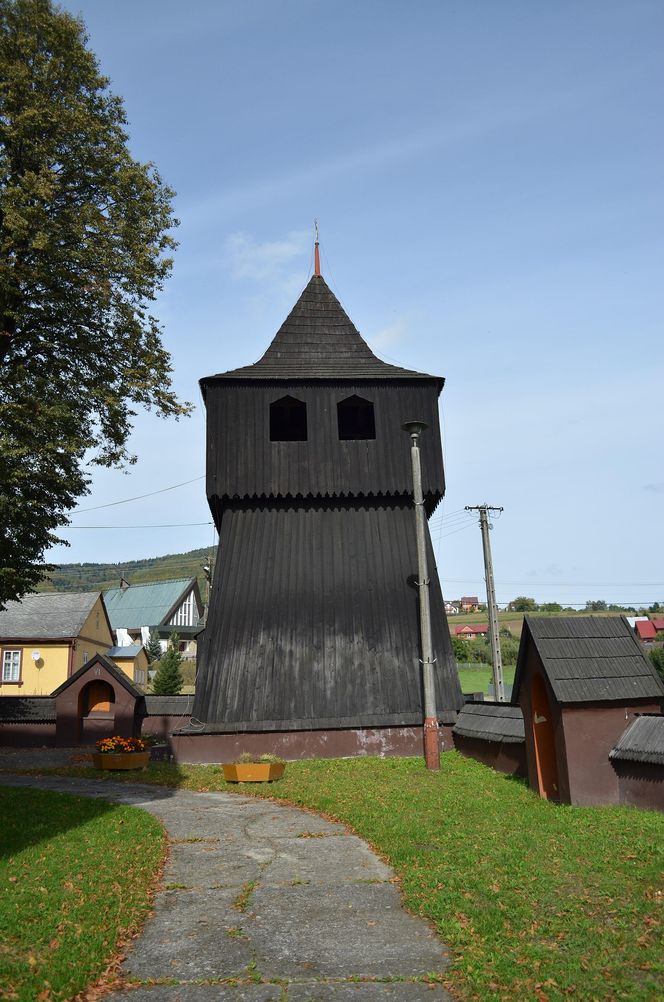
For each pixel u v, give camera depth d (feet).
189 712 85.97
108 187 64.23
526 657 48.49
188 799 53.42
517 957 22.04
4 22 62.85
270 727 68.95
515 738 53.78
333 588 75.97
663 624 233.96
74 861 34.04
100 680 88.17
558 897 26.43
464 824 38.96
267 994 20.95
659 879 27.43
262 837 40.42
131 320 65.36
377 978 21.75
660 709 43.83
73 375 65.51
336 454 79.30
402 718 69.97
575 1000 19.34
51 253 59.06
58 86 64.08
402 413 81.25
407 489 79.25
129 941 25.18
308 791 53.36
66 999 20.45
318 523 78.95
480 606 380.37
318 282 91.86
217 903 29.01
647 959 21.22
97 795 55.31
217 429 79.00
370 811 44.60
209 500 78.89
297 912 27.68
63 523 67.05
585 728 42.80
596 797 42.06
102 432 67.10
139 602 263.49
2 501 58.95
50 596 168.25
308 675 71.92
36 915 26.45
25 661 154.10
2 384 59.57
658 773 39.29
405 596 76.43
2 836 39.27
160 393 66.44
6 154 60.80
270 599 75.10
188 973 22.52
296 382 80.43
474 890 27.84
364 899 28.94
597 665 44.60
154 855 35.83
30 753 81.82
